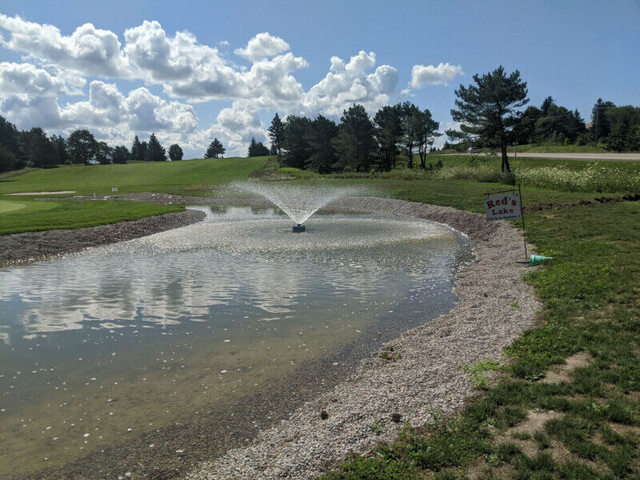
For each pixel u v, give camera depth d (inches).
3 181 3405.5
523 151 3179.1
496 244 660.1
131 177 3211.1
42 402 243.6
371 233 867.4
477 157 3016.7
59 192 2154.3
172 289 478.3
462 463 165.8
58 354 311.4
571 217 715.4
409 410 208.5
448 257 627.8
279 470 173.3
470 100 2038.6
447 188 1453.0
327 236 834.8
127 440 205.2
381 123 3356.3
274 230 935.7
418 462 168.9
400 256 640.4
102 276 549.0
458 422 191.8
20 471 184.4
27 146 5693.9
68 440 206.7
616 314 298.7
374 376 256.4
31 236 774.5
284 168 3235.7
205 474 176.4
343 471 167.6
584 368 228.5
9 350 320.2
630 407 188.5
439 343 297.0
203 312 398.0
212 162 3917.3
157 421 221.3
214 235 874.1
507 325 314.5
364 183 1963.6
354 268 565.9
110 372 280.5
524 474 155.1
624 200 858.8
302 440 193.0
